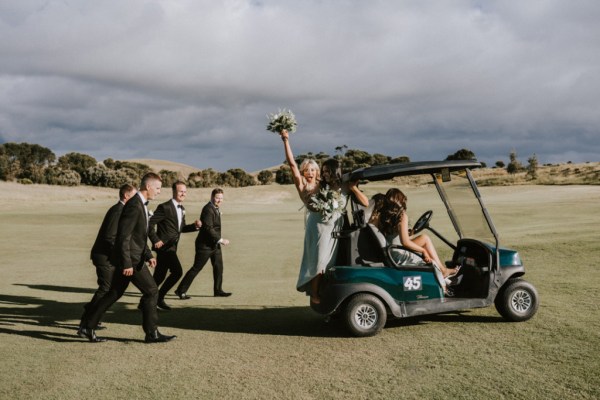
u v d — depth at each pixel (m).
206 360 4.61
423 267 5.32
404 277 5.27
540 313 5.74
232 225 23.28
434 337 5.04
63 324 6.21
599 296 6.49
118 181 70.75
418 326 5.48
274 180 89.19
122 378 4.19
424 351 4.61
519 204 28.94
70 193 53.78
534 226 16.00
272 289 8.34
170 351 4.93
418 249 5.38
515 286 5.43
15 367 4.51
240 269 10.80
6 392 3.93
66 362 4.64
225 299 7.62
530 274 8.27
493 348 4.59
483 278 5.46
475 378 3.89
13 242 16.86
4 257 13.17
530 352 4.43
